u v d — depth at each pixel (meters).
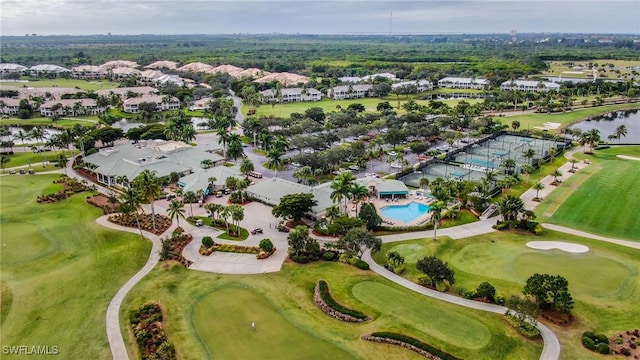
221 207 121.12
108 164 166.62
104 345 73.81
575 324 77.75
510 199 120.50
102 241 112.62
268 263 101.12
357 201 125.56
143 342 73.31
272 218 128.38
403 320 78.38
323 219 124.12
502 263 100.94
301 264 100.25
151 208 126.62
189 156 179.38
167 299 86.25
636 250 106.00
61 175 167.50
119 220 123.75
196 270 97.94
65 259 103.44
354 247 99.19
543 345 71.94
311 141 194.00
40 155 196.38
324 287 88.12
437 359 68.38
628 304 83.56
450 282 87.75
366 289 88.75
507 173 165.62
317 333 75.94
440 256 105.50
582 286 90.06
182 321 79.44
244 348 72.25
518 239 113.62
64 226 121.38
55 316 82.00
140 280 94.00
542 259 102.12
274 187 142.88
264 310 82.69
